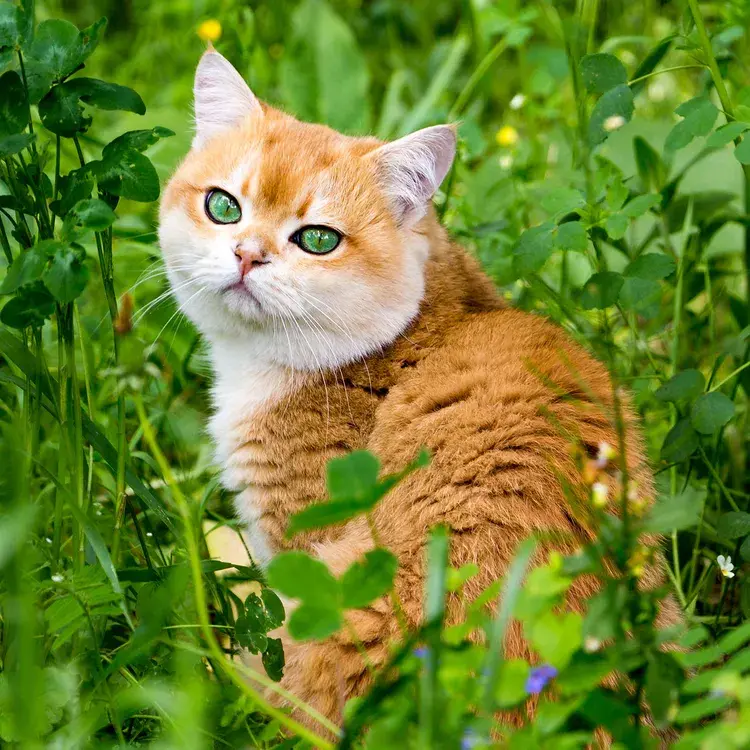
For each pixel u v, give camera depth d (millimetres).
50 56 3191
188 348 4445
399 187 3881
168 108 5270
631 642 2285
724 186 5086
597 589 2861
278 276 3641
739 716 2098
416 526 3086
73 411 3303
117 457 3273
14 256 3754
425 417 3371
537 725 2035
